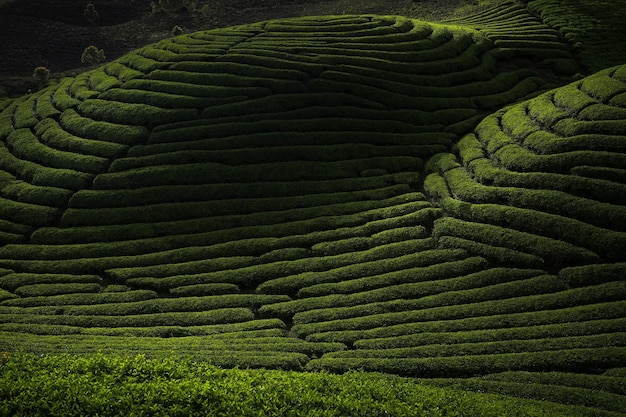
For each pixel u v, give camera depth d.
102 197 60.62
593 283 41.50
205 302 47.09
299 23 86.56
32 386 22.20
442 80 73.00
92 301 48.72
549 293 41.75
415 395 25.25
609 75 59.38
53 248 55.84
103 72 82.06
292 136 64.69
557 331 37.94
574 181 48.22
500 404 27.56
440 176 58.12
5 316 47.00
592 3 91.44
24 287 51.19
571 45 81.44
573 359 35.56
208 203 58.56
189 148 64.38
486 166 55.28
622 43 80.81
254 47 79.06
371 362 37.31
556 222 45.94
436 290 44.09
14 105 81.38
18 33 104.50
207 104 69.44
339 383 25.39
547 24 87.56
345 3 110.25
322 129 65.69
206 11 111.12
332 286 46.53
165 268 51.78
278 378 25.53
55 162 65.50
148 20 110.62
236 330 43.56
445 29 84.19
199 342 41.19
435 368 36.44
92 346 39.97
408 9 103.62
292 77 71.88
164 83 73.19
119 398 21.67
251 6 112.75
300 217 55.44
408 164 60.88
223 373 25.39
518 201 49.41
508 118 61.66
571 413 29.33
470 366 36.25
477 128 63.69
